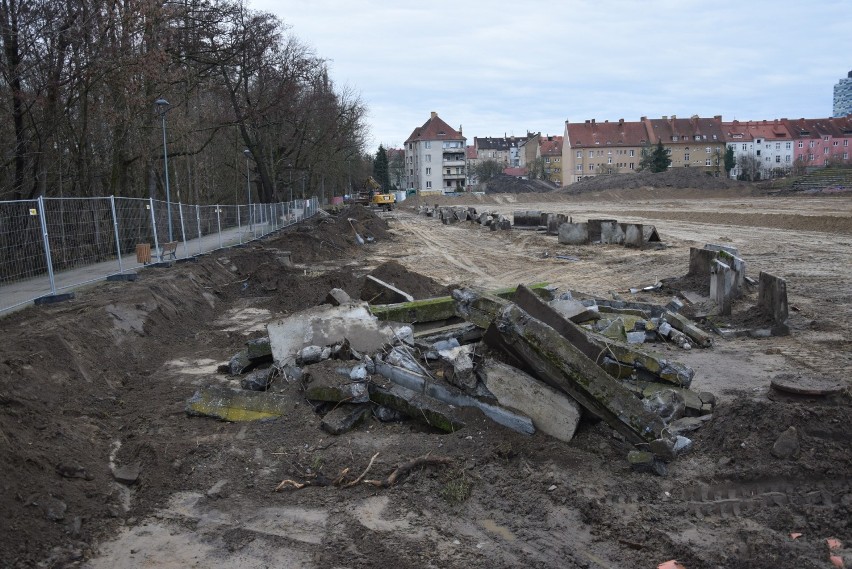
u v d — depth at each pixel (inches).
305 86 1776.6
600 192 3270.2
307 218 2014.0
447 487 220.8
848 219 1141.7
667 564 176.6
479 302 298.0
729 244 999.6
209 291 626.5
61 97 818.2
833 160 3806.6
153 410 297.3
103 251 589.9
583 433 252.7
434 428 269.9
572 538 190.9
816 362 362.9
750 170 3826.3
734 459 227.1
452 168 5022.1
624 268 800.9
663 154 3814.0
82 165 921.5
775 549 178.7
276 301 602.2
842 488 207.8
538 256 984.9
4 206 437.4
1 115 746.8
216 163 1808.6
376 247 1251.8
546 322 285.0
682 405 268.4
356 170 3257.9
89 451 240.5
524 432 253.0
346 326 334.6
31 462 209.3
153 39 876.6
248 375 328.5
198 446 252.8
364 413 281.7
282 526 202.4
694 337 408.2
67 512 196.4
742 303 518.3
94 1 775.1
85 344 345.4
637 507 206.8
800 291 591.2
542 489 216.5
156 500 217.3
